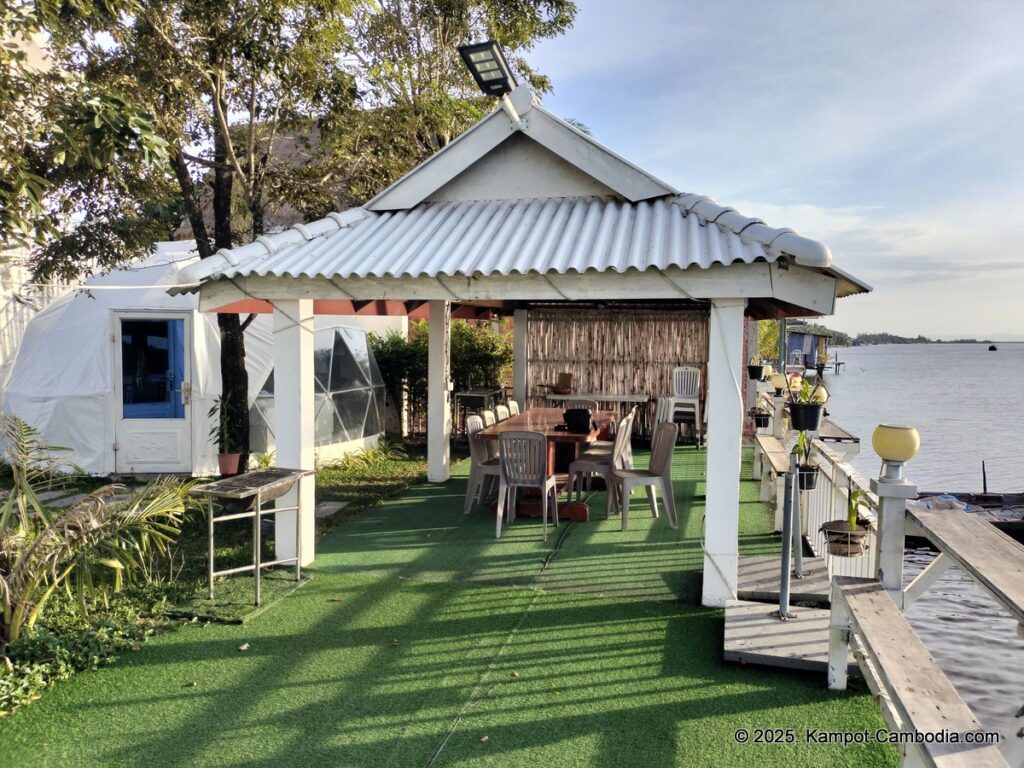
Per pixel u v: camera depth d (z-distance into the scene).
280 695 3.89
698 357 13.03
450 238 5.86
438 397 9.71
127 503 4.52
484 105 13.64
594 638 4.61
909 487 3.67
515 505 7.82
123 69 6.45
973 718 2.43
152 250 7.71
